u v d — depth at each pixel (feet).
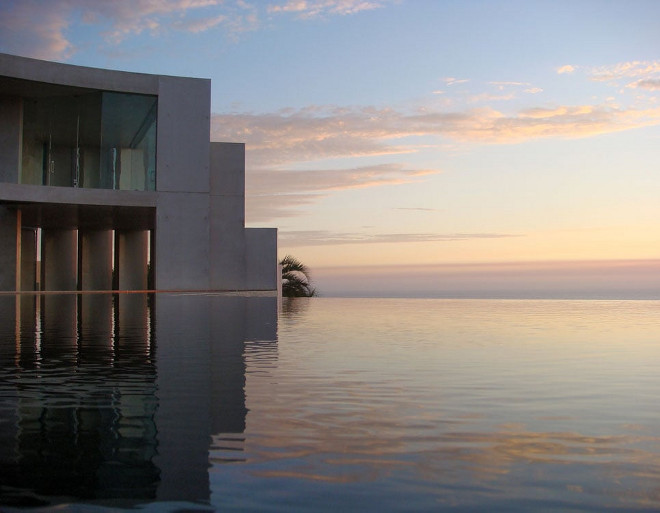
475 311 36.68
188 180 68.59
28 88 63.87
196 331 21.52
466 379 11.66
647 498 5.31
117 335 19.95
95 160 67.10
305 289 87.10
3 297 52.31
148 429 7.55
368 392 10.23
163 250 67.82
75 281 83.46
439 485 5.62
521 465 6.25
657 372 12.71
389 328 23.50
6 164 65.46
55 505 5.05
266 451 6.64
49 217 73.97
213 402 9.25
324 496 5.33
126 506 5.04
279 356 14.88
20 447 6.71
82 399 9.43
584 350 16.62
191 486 5.52
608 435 7.48
